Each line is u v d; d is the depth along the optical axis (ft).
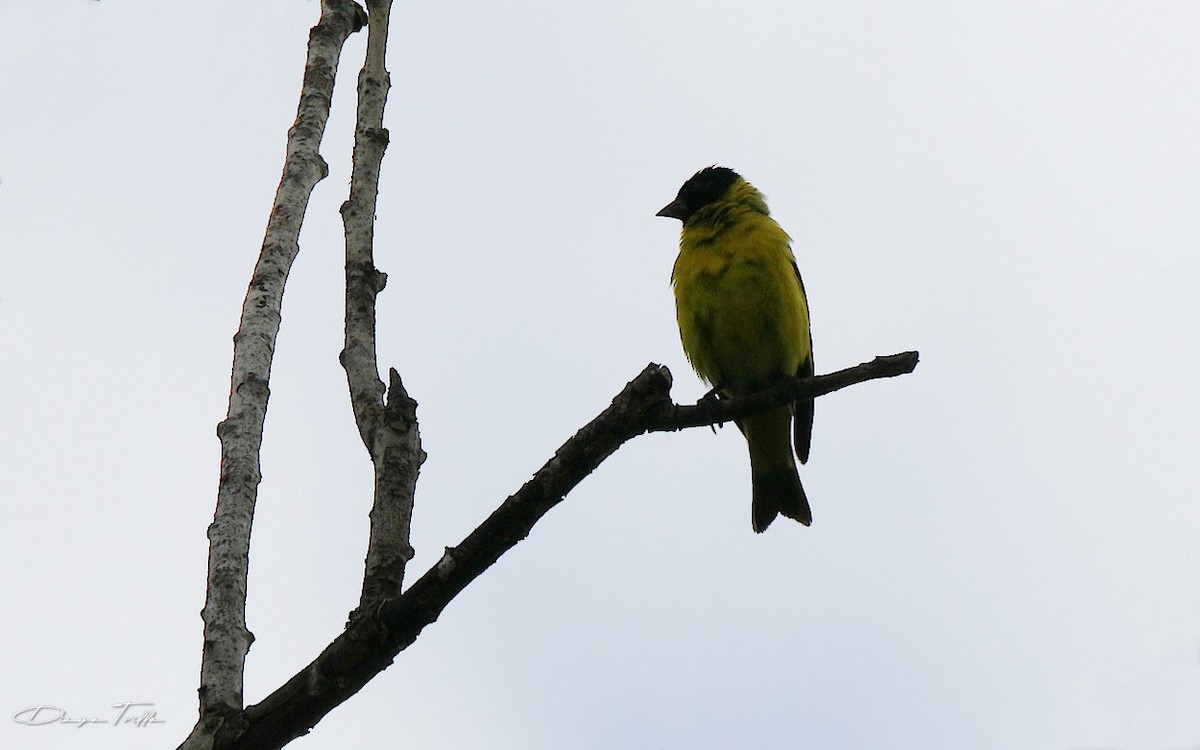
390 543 26.30
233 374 26.63
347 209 32.35
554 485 25.09
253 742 23.17
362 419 28.60
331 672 23.76
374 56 34.96
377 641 23.86
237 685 23.49
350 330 30.35
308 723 23.67
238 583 24.14
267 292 27.76
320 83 32.78
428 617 24.26
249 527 24.79
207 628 23.70
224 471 25.16
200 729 22.91
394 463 27.45
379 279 31.42
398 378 28.89
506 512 24.73
